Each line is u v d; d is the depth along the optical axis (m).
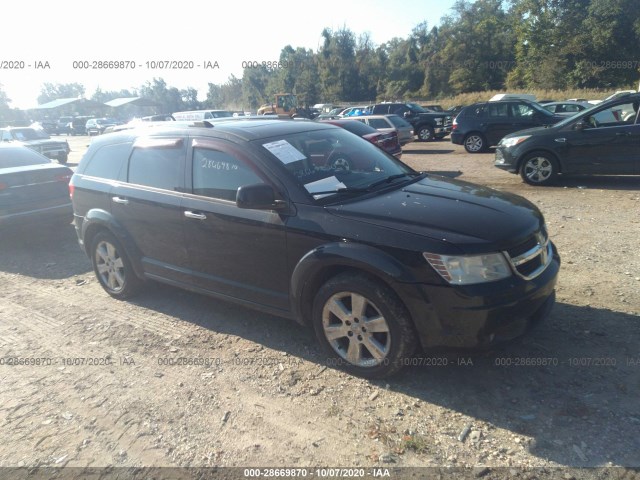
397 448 2.71
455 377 3.31
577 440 2.68
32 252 7.10
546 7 43.44
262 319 4.37
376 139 11.50
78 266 6.31
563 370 3.30
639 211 7.17
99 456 2.79
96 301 5.04
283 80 54.59
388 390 3.22
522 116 15.61
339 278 3.28
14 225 7.02
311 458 2.69
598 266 5.06
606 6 40.34
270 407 3.13
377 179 3.99
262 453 2.74
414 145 20.53
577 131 9.11
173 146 4.32
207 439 2.88
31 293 5.41
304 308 3.56
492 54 57.97
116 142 4.93
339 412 3.04
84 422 3.09
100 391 3.42
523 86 47.69
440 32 66.38
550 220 6.94
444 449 2.69
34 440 2.95
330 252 3.23
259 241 3.66
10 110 62.31
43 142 19.52
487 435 2.76
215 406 3.18
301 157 3.84
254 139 3.88
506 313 2.96
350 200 3.55
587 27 41.62
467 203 3.48
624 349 3.50
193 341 4.04
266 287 3.77
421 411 3.00
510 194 3.95
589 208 7.52
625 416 2.83
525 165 9.75
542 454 2.60
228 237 3.85
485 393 3.12
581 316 4.00
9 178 6.96
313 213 3.42
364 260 3.08
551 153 9.41
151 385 3.46
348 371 3.43
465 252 2.92
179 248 4.27
